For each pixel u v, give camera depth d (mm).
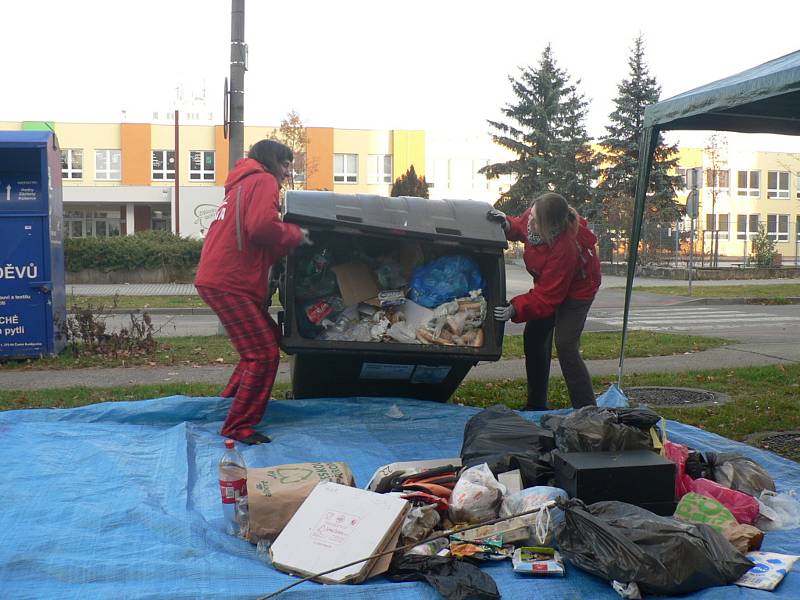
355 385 6496
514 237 6168
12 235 10406
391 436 5504
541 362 6758
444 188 61156
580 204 46750
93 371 9867
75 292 23297
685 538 3143
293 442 5348
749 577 3215
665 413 7027
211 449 5191
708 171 43656
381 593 3100
